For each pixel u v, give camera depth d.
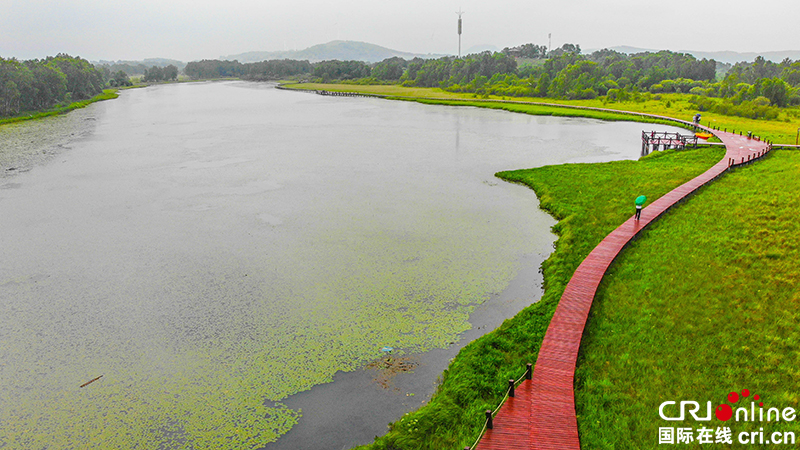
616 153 55.53
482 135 69.31
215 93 162.25
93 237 31.47
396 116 93.25
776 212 30.25
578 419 14.48
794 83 134.50
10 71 96.38
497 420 14.34
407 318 21.94
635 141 62.88
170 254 28.80
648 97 113.38
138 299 23.72
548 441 13.38
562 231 30.88
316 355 19.41
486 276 25.75
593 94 118.44
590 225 30.95
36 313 22.55
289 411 16.48
